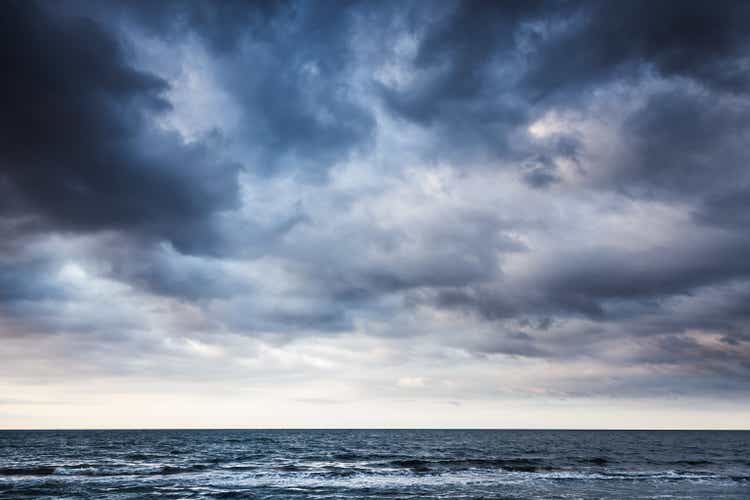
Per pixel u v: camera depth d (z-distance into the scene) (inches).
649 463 2145.7
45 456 2511.1
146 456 2490.2
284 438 4916.3
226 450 2967.5
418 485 1438.2
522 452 2906.0
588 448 3405.5
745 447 3656.5
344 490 1343.5
